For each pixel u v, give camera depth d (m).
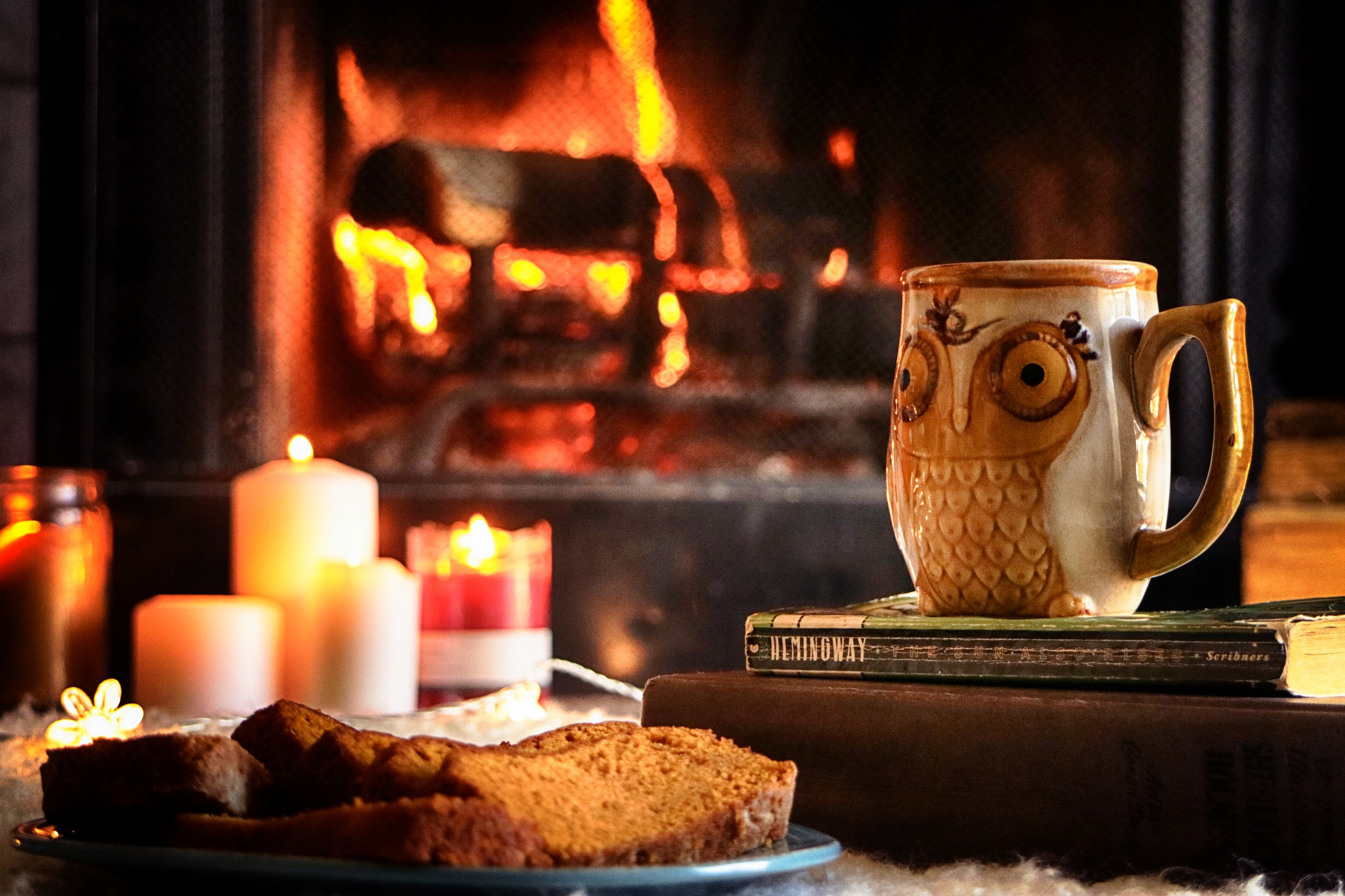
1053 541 1.10
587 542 1.81
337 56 1.96
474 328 1.98
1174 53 1.95
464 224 1.97
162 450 1.83
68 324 1.81
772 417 1.99
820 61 2.01
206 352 1.84
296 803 1.02
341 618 1.52
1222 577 1.82
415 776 0.99
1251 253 1.95
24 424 1.80
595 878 0.93
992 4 2.01
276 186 1.87
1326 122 1.95
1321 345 1.94
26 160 1.80
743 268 2.01
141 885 0.98
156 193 1.83
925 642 1.10
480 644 1.61
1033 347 1.10
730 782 1.02
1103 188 1.98
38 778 1.20
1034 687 1.08
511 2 2.00
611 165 2.00
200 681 1.53
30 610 1.49
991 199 2.01
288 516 1.59
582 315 2.00
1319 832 1.01
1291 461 1.73
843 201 2.02
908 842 1.08
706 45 2.02
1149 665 1.06
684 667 1.81
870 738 1.08
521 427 1.97
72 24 1.81
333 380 1.94
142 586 1.77
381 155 1.96
